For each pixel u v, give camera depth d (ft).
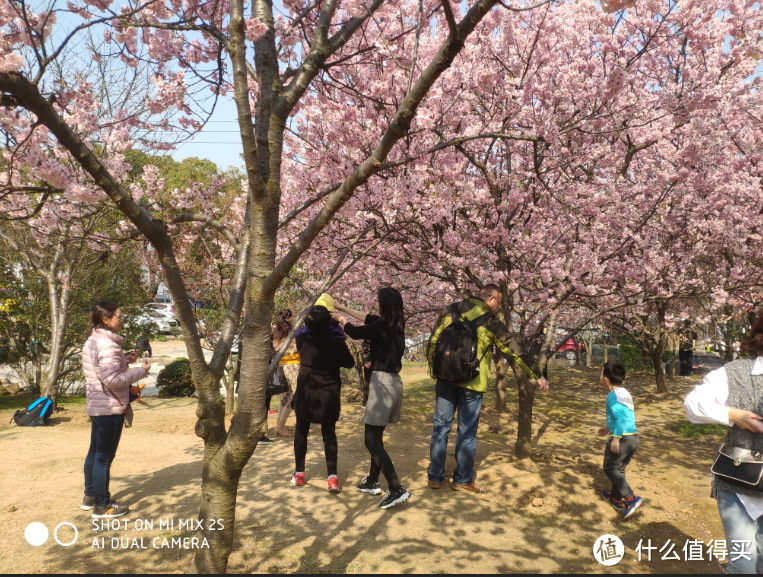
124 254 31.42
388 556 11.12
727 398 7.84
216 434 8.53
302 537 11.96
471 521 13.23
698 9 19.95
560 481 15.92
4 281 31.89
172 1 13.42
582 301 21.50
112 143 12.71
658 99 20.71
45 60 6.90
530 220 20.90
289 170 17.56
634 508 13.62
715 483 7.83
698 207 24.32
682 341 39.09
